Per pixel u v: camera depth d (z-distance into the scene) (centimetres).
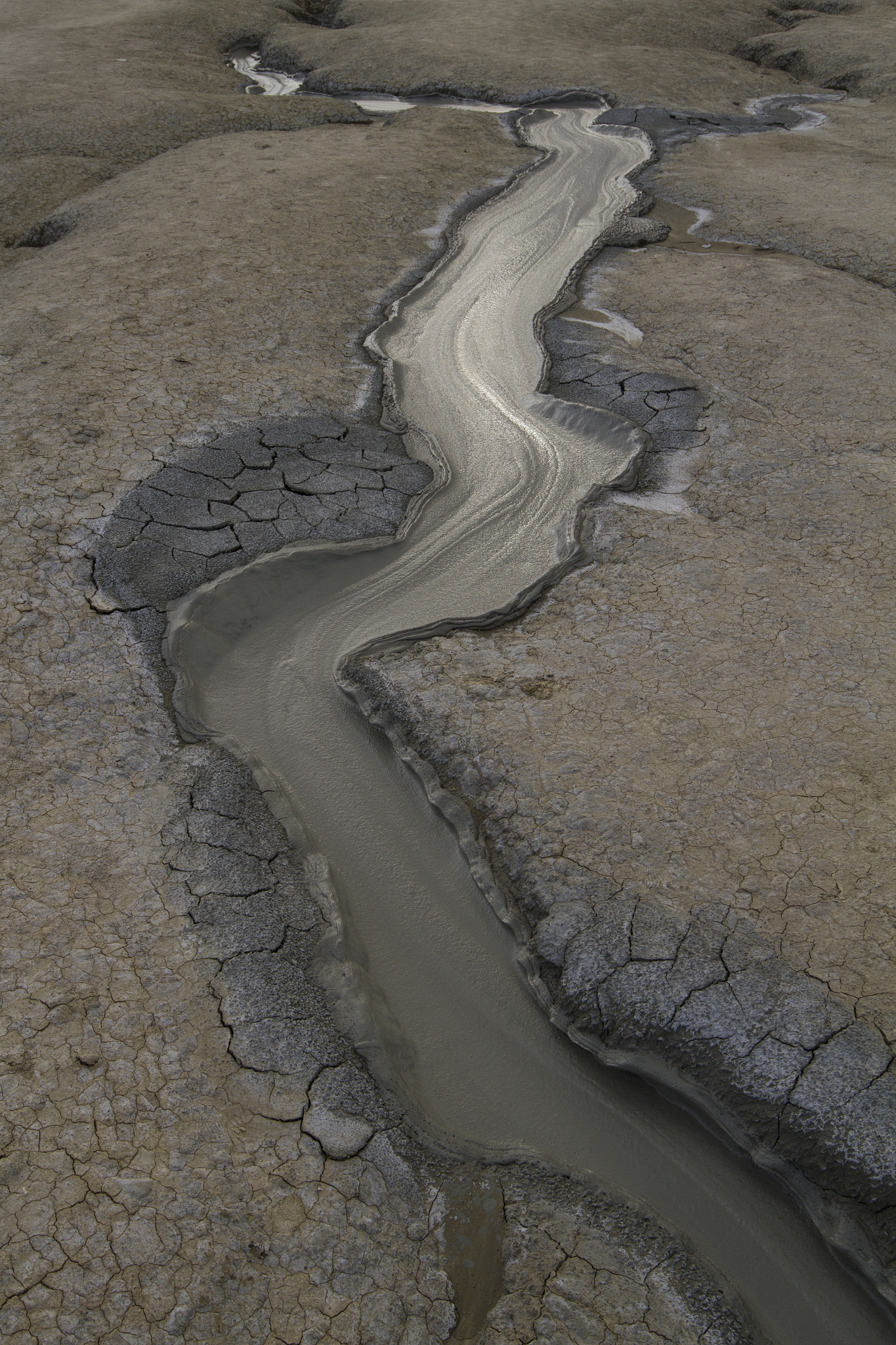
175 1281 179
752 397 445
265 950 234
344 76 1048
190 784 274
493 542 371
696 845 249
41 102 893
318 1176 196
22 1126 198
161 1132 200
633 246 624
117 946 232
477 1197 198
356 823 275
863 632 313
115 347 468
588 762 273
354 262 582
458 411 456
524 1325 179
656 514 375
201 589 332
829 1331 184
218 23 1209
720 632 316
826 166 755
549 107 936
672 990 221
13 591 324
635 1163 207
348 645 327
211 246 584
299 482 386
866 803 257
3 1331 171
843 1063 205
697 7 1215
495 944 246
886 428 418
